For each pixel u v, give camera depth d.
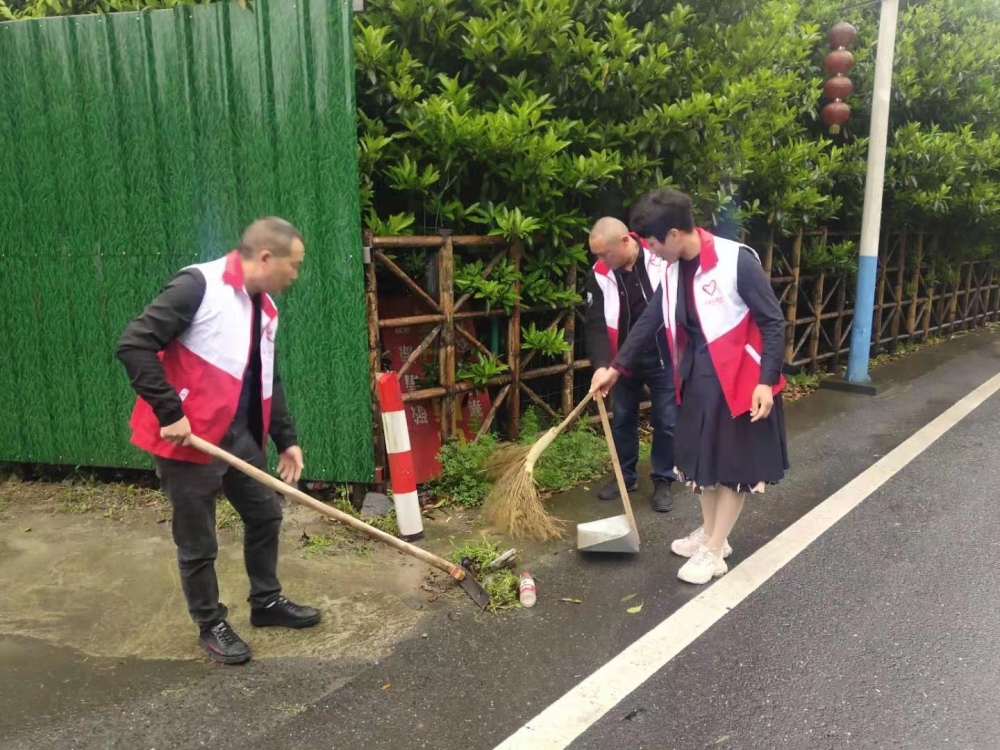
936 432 6.21
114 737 2.64
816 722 2.71
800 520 4.45
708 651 3.14
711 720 2.73
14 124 4.54
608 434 3.95
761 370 3.31
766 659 3.09
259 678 2.97
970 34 9.46
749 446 3.43
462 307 4.91
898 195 8.57
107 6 4.68
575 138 4.97
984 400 7.32
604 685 2.93
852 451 5.75
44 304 4.74
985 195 9.19
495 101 4.91
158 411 2.65
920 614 3.42
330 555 3.96
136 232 4.51
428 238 4.45
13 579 3.74
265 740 2.63
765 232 7.26
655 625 3.34
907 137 8.44
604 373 3.96
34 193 4.61
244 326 2.86
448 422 4.75
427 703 2.82
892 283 10.02
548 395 5.68
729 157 5.53
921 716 2.74
